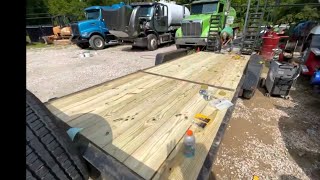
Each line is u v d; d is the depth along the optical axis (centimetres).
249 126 275
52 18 1630
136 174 103
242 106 339
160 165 108
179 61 380
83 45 1083
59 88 445
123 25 828
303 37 664
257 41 620
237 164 203
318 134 254
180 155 115
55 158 107
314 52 423
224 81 250
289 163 204
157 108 174
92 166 123
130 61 721
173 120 153
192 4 841
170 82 247
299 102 354
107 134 137
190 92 211
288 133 258
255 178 183
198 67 327
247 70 348
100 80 496
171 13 1070
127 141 129
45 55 906
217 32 694
